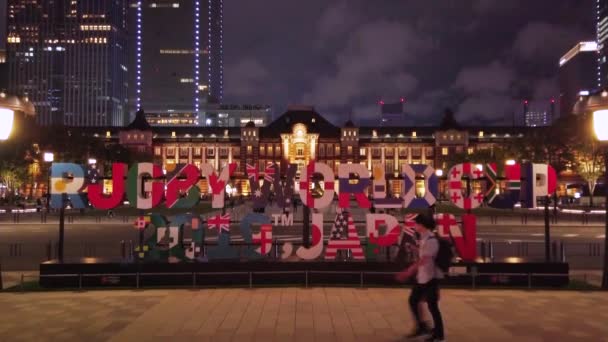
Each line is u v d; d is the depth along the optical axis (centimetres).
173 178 2053
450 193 2028
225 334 1291
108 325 1385
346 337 1263
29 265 2672
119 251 3162
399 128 17700
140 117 16812
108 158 9744
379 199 2030
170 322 1408
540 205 9088
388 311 1523
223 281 1955
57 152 8656
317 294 1762
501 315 1490
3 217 6469
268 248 2014
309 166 2042
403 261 1973
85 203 2095
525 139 8775
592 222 5656
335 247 1997
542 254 3028
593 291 1833
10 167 8338
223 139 17100
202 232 2028
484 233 4447
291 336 1272
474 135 17300
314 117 17350
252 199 2108
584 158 7894
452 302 1655
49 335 1298
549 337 1273
